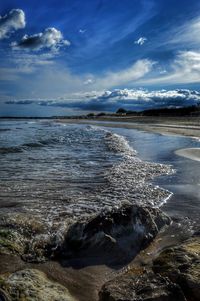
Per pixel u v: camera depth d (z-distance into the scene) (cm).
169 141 2669
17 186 1030
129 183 1106
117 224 595
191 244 559
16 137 3194
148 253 570
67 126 6397
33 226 651
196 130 3834
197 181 1152
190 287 423
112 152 1955
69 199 891
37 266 505
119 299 394
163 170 1354
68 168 1377
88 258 538
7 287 408
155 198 923
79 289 449
